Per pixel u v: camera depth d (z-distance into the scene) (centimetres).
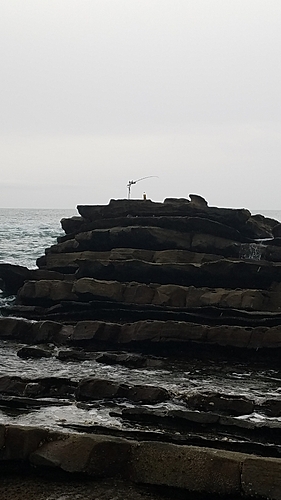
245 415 1394
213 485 1002
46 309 2598
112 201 3291
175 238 2873
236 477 1002
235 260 2628
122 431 1257
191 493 1009
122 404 1482
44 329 2283
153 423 1334
